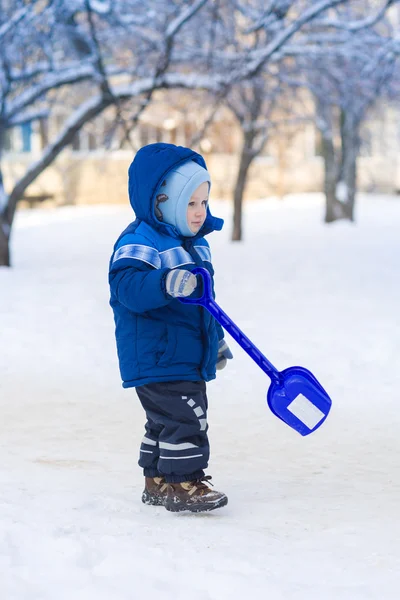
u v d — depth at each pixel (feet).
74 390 28.12
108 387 28.63
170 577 12.37
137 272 15.37
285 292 51.08
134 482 18.21
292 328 39.14
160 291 14.90
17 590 11.82
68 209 129.90
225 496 15.97
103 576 12.37
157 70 64.28
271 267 64.69
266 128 86.79
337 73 78.54
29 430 23.02
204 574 12.46
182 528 14.90
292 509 16.29
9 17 64.54
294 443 21.83
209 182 16.20
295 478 18.74
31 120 71.77
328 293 50.75
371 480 18.60
